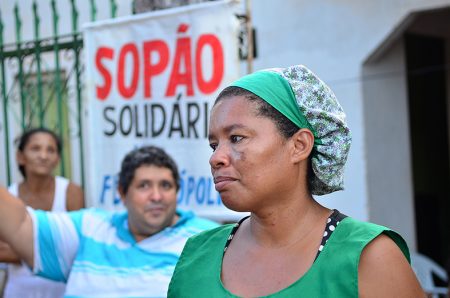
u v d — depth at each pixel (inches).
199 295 60.5
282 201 58.9
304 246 58.2
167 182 110.1
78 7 257.9
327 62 224.4
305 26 228.5
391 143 227.5
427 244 261.9
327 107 60.1
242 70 239.9
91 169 155.6
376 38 213.3
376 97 222.2
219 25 136.6
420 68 252.8
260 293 57.0
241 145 57.1
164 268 108.4
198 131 140.1
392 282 54.9
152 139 146.5
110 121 153.2
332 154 60.0
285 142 57.9
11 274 136.8
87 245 112.0
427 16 244.5
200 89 139.5
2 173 266.2
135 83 149.1
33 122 254.7
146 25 146.9
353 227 57.6
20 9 272.2
